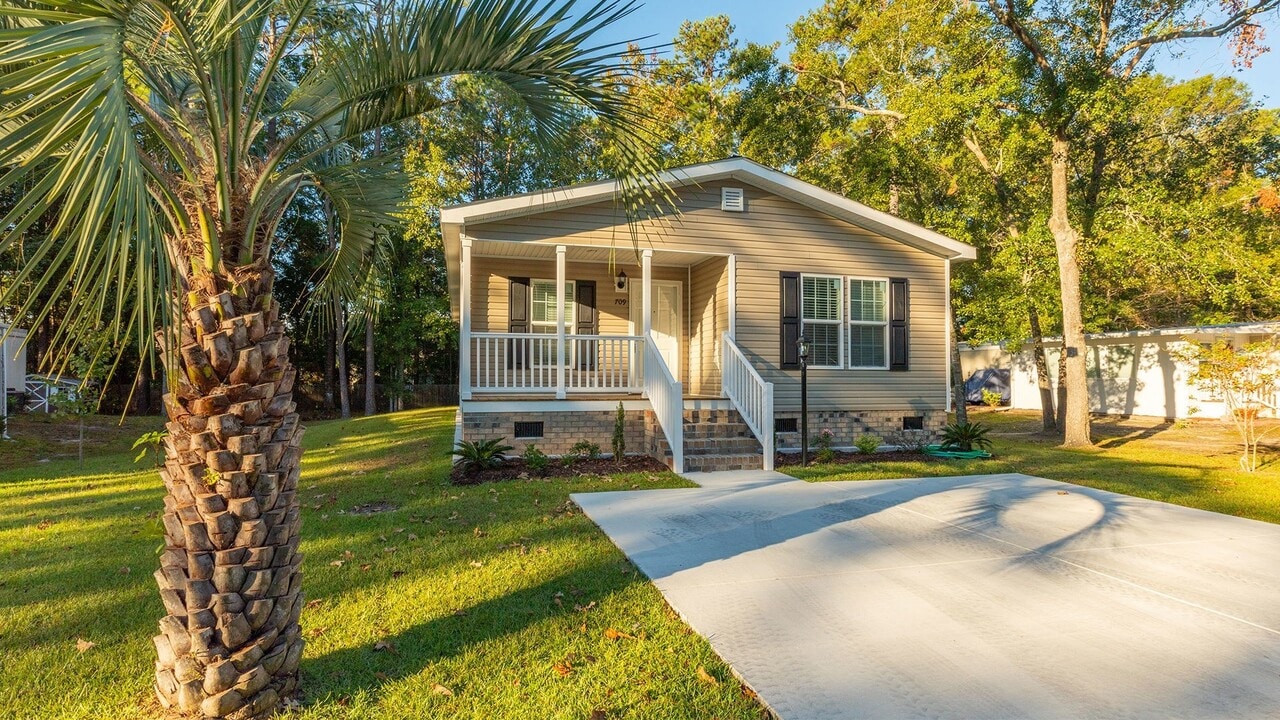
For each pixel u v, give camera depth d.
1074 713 2.54
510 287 10.76
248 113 2.60
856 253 10.63
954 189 14.70
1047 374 14.88
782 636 3.26
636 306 11.46
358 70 2.90
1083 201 13.45
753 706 2.64
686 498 6.57
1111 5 12.13
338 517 5.83
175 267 2.44
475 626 3.42
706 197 9.88
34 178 2.66
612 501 6.40
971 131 13.08
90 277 1.73
